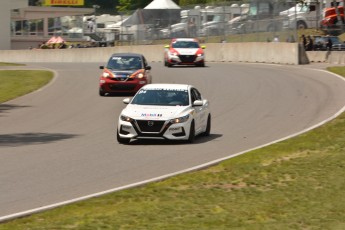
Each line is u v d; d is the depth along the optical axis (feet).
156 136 112.47
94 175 87.10
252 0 331.36
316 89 189.57
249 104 168.66
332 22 382.22
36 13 623.36
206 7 373.20
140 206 69.82
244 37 334.65
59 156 101.86
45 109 169.17
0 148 110.63
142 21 425.28
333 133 117.91
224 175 85.87
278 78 219.41
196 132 117.80
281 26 300.20
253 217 65.72
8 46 574.15
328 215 66.13
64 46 513.86
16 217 64.69
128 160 98.22
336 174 84.69
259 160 96.17
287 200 72.33
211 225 62.64
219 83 212.23
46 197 74.33
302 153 101.45
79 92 202.59
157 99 118.42
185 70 260.21
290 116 148.15
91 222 63.16
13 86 219.61
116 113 159.33
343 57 269.44
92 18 625.41
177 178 84.02
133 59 198.18
